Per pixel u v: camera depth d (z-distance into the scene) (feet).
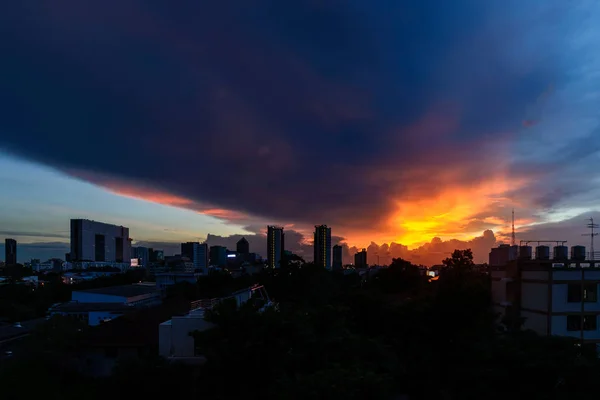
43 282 321.32
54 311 151.43
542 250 105.70
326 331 61.05
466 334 69.56
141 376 54.13
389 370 65.16
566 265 100.58
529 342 65.16
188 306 109.70
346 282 268.62
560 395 55.31
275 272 178.70
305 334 54.54
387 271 184.14
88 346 68.80
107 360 68.90
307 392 43.27
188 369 58.29
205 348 53.78
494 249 116.06
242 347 50.42
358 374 46.80
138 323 79.56
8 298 209.77
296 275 169.37
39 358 66.44
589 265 102.22
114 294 172.55
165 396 53.42
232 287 196.24
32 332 72.33
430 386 64.80
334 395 42.65
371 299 92.58
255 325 53.21
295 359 52.49
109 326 78.59
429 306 76.13
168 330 64.18
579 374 56.49
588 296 94.02
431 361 68.49
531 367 56.80
